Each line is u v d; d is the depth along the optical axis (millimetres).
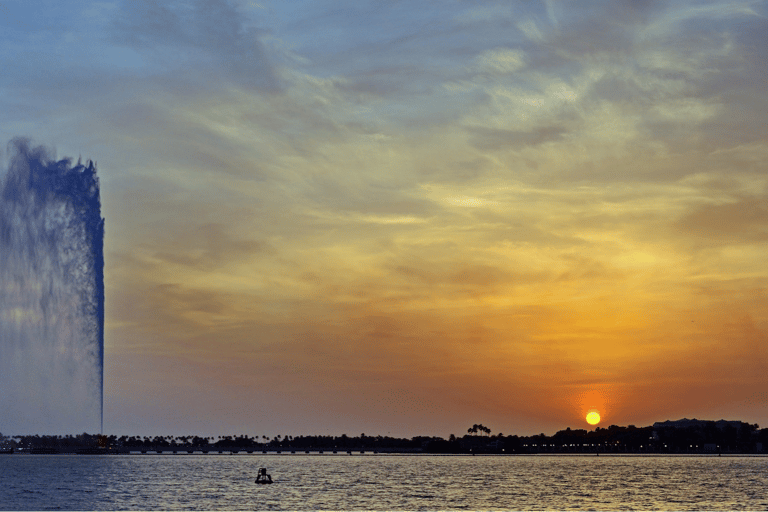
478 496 143500
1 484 153250
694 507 125812
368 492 151000
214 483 170250
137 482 167250
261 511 110500
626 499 140500
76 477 177750
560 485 178500
